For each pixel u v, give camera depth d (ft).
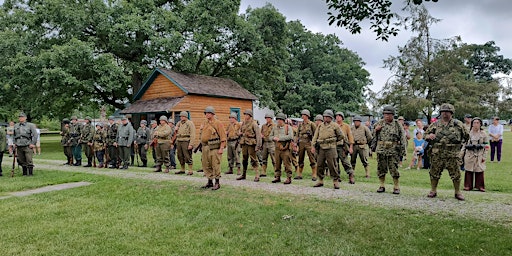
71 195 27.40
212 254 15.64
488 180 33.58
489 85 66.90
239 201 24.44
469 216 20.04
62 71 68.69
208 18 81.20
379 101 72.64
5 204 24.73
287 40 99.45
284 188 28.91
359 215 20.57
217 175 28.60
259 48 89.45
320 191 27.50
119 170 42.22
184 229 18.83
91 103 100.73
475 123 28.68
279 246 16.34
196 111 75.97
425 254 15.30
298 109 132.05
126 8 79.25
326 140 28.53
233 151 38.58
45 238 17.84
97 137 45.70
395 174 25.96
